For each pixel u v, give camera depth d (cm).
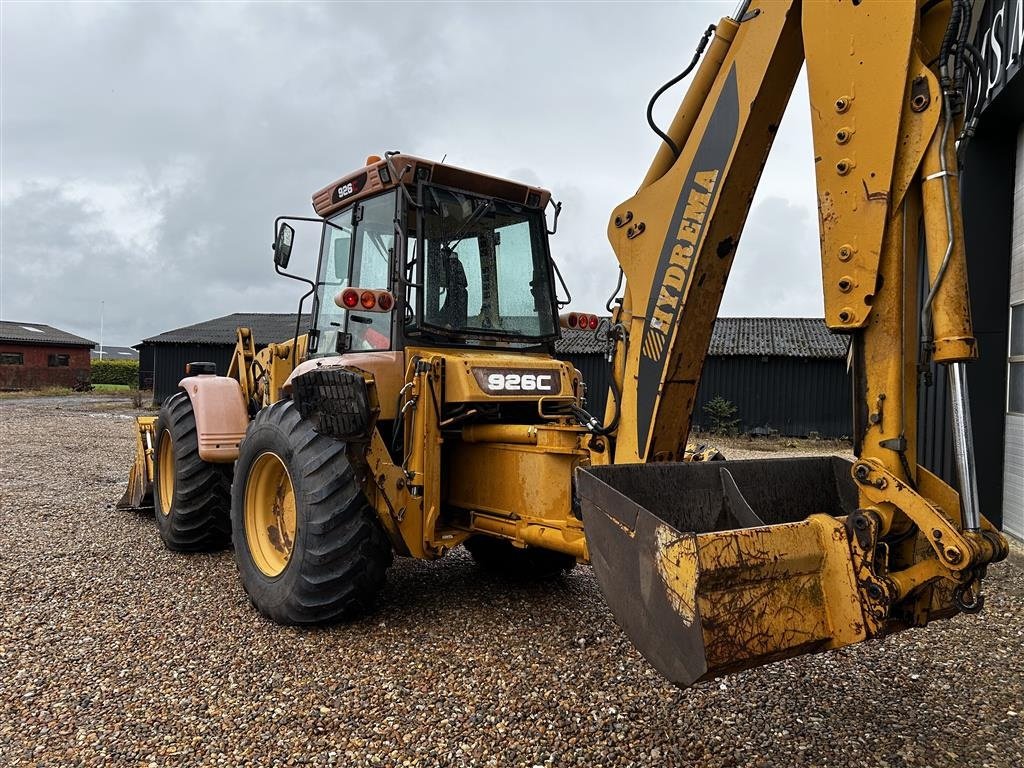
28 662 336
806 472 320
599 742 273
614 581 238
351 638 370
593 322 469
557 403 417
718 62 276
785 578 218
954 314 213
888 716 297
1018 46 553
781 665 344
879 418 231
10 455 1062
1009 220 676
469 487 405
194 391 527
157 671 329
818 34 236
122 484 828
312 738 275
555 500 352
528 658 347
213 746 269
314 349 474
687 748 270
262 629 382
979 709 305
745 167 269
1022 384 641
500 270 443
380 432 410
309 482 375
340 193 445
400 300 394
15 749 264
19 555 510
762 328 2064
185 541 520
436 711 296
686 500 288
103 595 431
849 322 233
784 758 264
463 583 466
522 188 445
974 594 214
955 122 226
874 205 226
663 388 287
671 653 214
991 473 677
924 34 235
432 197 407
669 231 284
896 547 233
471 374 374
